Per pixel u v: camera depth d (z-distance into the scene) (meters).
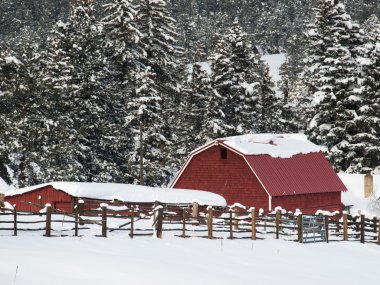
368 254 46.53
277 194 69.94
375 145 90.25
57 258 28.06
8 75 73.62
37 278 23.27
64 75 84.38
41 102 77.12
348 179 86.00
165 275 27.06
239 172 73.31
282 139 82.25
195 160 77.62
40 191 58.88
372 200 78.44
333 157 92.25
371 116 90.62
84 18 91.12
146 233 40.94
